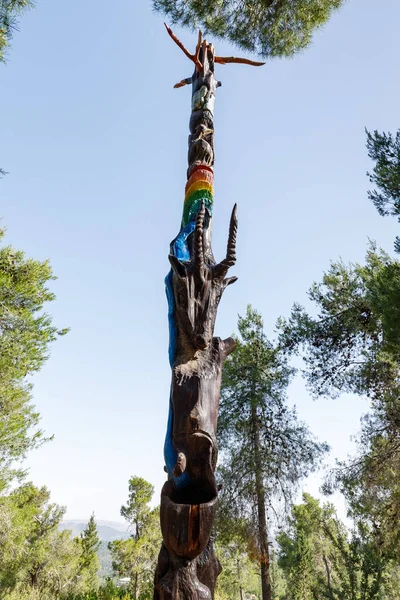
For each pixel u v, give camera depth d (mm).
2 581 25203
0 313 14875
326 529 18859
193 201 6250
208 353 4820
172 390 4480
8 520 16234
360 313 15703
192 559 3764
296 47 10391
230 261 5277
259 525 17125
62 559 31750
